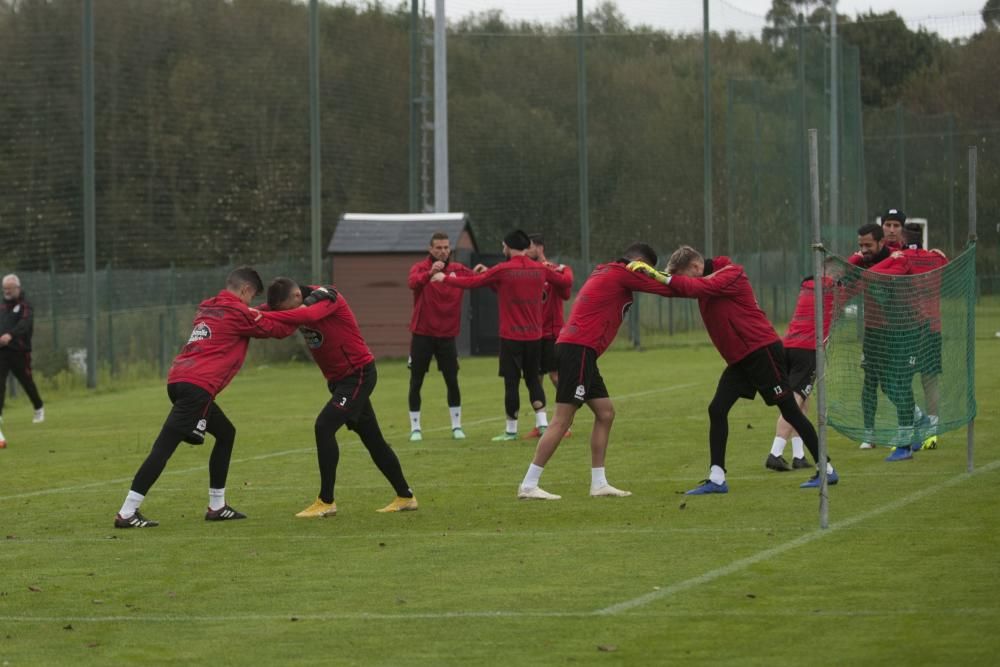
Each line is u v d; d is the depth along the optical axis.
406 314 97.19
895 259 38.78
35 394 60.53
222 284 94.12
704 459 40.75
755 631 20.30
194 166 96.38
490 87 112.50
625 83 114.38
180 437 31.92
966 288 36.25
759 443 43.75
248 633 21.33
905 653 18.81
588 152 112.88
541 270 47.22
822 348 28.62
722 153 117.44
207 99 97.25
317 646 20.39
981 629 19.89
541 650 19.70
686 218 115.19
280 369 92.94
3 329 59.12
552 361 48.47
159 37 94.75
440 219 98.62
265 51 100.19
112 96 91.88
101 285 86.94
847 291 32.03
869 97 173.62
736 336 33.44
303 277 100.50
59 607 23.64
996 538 26.72
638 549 26.91
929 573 23.73
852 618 20.81
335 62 104.25
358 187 106.19
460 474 39.44
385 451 32.91
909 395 33.91
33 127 86.56
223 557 27.77
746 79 119.12
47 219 86.62
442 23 98.62
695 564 25.25
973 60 131.50
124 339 84.75
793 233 125.44
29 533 31.53
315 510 32.56
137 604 23.67
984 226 120.00
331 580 25.09
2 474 42.50
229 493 37.06
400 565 26.27
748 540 27.41
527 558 26.45
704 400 59.66
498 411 58.34
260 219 99.94
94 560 27.88
